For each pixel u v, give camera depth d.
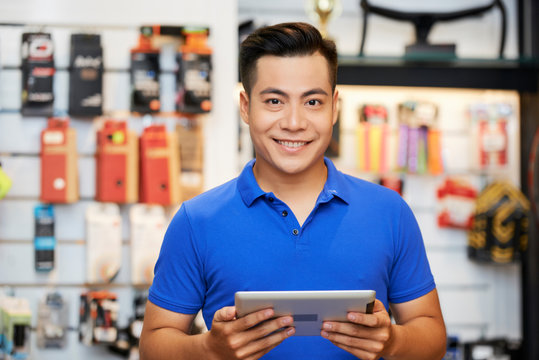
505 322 3.72
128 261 3.05
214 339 1.28
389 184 3.55
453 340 3.56
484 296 3.72
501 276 3.72
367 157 3.49
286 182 1.46
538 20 3.56
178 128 3.01
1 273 3.00
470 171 3.70
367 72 3.50
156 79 2.97
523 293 3.64
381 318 1.27
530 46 3.59
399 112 3.55
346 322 1.29
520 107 3.65
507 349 3.62
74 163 2.92
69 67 2.95
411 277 1.51
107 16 3.03
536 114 3.56
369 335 1.28
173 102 3.05
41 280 3.01
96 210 2.97
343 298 1.23
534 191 3.45
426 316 1.50
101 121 3.03
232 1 3.08
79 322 2.97
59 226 3.01
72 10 3.01
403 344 1.37
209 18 3.07
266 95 1.39
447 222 3.59
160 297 1.49
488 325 3.71
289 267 1.41
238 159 3.49
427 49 3.40
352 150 3.61
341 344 1.30
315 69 1.38
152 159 2.94
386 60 3.40
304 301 1.23
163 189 2.94
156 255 2.95
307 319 1.28
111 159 2.91
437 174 3.65
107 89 3.02
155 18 3.05
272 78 1.38
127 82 3.04
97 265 2.93
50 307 2.95
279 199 1.44
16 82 3.00
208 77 2.96
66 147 2.91
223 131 3.06
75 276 3.02
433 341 1.45
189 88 2.94
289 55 1.38
